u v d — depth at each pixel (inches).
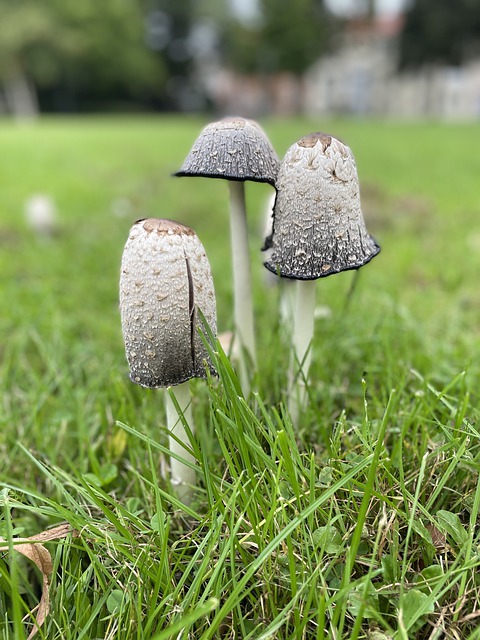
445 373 11.7
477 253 22.5
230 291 18.1
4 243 26.7
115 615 6.5
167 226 6.9
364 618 6.3
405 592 6.3
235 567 6.7
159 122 150.9
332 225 7.4
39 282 19.9
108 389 11.2
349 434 9.0
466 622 6.2
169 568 6.9
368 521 7.1
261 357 12.6
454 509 7.4
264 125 115.4
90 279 20.4
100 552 7.1
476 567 6.7
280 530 6.8
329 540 6.8
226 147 7.8
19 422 10.8
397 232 27.0
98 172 51.5
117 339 14.6
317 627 5.9
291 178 7.4
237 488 6.7
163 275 6.8
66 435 10.4
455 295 18.1
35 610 7.1
